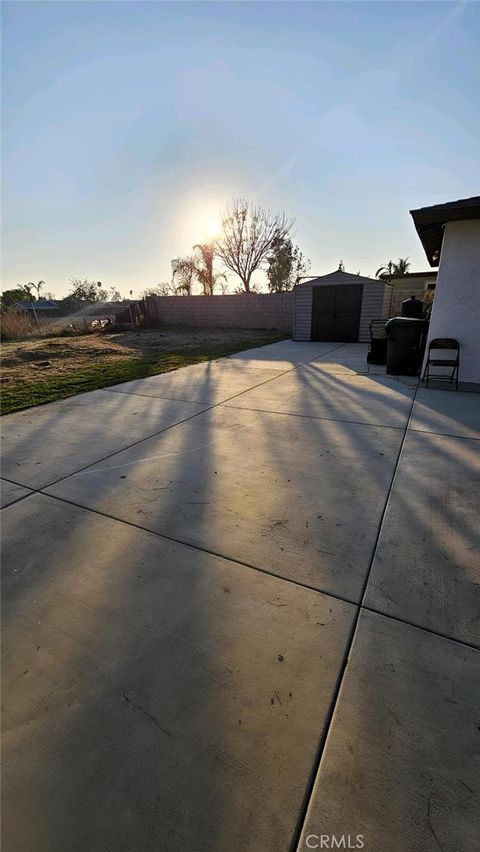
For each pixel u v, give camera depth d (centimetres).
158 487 236
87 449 302
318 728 99
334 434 327
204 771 90
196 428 347
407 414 383
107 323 1695
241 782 88
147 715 104
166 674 115
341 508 207
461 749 93
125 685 112
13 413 405
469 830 79
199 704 106
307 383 538
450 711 102
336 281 1046
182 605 142
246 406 420
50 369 671
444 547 172
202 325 1566
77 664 120
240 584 152
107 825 82
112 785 88
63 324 1812
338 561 164
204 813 83
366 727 99
